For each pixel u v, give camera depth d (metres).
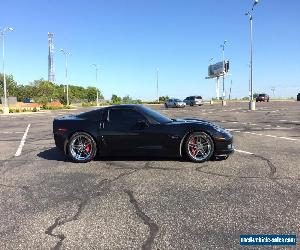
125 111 9.15
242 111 34.41
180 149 8.75
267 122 20.23
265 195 5.96
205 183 6.78
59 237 4.48
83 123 9.12
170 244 4.21
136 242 4.29
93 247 4.18
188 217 5.05
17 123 25.31
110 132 8.97
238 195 5.99
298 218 4.92
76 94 129.50
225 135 8.67
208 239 4.32
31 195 6.30
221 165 8.30
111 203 5.74
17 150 11.54
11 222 5.02
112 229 4.69
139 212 5.29
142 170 7.98
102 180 7.21
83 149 9.11
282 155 9.48
